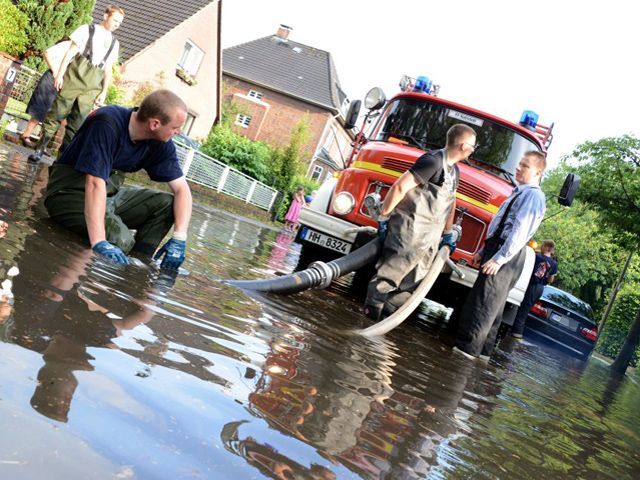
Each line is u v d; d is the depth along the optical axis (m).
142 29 27.47
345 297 6.45
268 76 45.62
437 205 5.06
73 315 2.13
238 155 28.58
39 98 10.02
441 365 4.30
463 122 7.33
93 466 1.23
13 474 1.11
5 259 2.62
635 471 3.09
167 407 1.64
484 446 2.48
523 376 5.59
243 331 2.88
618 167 20.28
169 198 4.39
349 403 2.32
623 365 18.42
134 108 4.02
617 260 43.75
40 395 1.44
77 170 3.94
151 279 3.37
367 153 6.70
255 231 13.51
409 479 1.76
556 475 2.44
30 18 15.96
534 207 5.20
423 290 4.92
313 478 1.52
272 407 1.95
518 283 6.46
